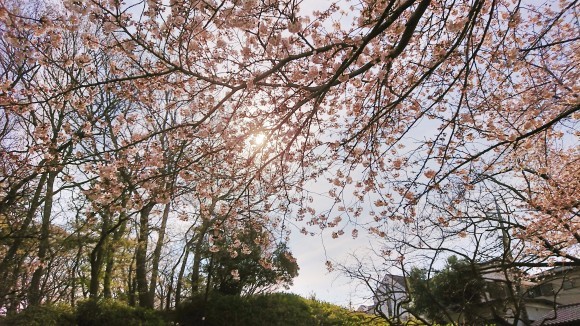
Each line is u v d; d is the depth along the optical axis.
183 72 4.63
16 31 4.75
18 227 11.70
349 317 13.41
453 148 6.23
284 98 5.78
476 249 5.55
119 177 6.23
